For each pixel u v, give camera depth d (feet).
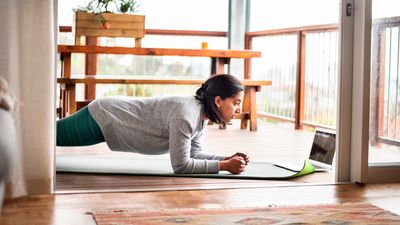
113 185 9.95
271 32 22.74
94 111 11.21
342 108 10.66
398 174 10.74
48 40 9.08
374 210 8.39
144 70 24.06
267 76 23.41
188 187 9.81
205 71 24.84
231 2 25.38
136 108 11.08
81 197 9.08
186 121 10.47
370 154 10.73
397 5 10.67
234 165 10.77
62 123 11.66
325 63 19.45
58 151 14.19
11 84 8.86
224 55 19.70
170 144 10.56
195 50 19.36
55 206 8.49
